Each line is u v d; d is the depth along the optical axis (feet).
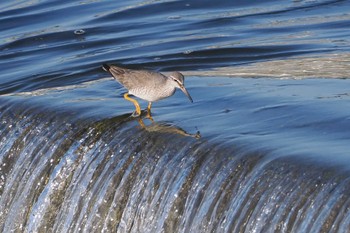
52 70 65.00
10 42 75.82
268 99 48.14
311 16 75.56
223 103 48.39
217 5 81.66
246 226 36.94
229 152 40.55
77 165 45.96
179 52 66.74
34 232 45.34
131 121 46.83
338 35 68.28
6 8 87.45
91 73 63.57
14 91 61.67
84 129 47.37
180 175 40.86
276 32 71.10
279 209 36.37
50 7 85.97
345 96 47.52
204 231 38.42
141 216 41.22
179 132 43.96
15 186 47.57
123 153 44.11
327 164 37.55
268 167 38.34
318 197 35.73
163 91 45.85
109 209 42.63
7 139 50.49
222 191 38.91
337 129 42.06
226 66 61.72
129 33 75.20
